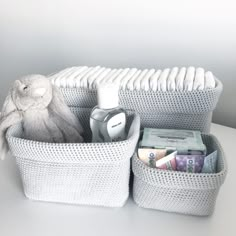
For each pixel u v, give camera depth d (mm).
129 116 461
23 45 842
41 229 388
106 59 756
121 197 419
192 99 445
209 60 667
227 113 680
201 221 403
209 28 645
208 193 388
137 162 403
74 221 402
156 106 460
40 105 416
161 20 674
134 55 725
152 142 424
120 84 460
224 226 395
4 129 419
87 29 749
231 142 584
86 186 410
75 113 486
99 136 427
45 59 831
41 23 796
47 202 435
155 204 415
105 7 712
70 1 741
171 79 458
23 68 868
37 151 384
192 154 411
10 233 381
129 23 703
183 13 653
